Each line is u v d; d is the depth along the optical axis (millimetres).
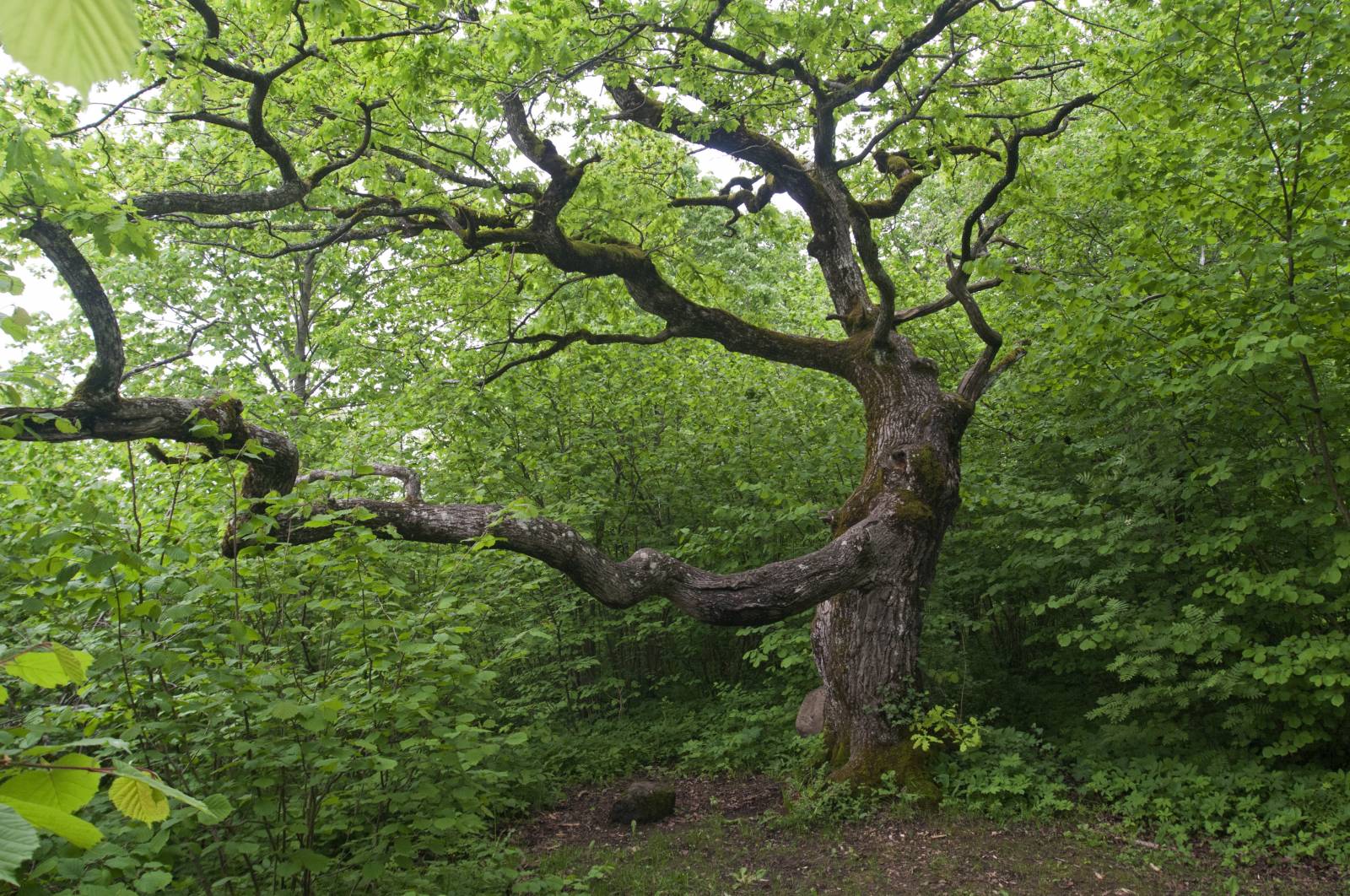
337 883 4676
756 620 7078
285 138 7277
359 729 4426
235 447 5051
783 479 10156
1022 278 6473
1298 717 6602
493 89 6055
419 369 12680
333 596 5188
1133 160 6965
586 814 7977
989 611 9727
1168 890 5570
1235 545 6512
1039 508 7949
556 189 7566
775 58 7059
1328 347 6172
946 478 8008
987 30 7668
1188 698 7137
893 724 7559
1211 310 6590
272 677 3926
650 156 9289
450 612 5031
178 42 5562
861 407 10359
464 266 9539
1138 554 7746
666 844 6902
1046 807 6887
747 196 9484
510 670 10539
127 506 6590
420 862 6105
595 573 6590
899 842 6586
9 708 3719
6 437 4137
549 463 10930
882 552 7598
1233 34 6207
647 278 8570
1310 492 6344
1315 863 5746
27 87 4953
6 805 690
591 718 10781
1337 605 6371
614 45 6355
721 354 11664
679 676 11148
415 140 6730
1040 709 8906
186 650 4172
